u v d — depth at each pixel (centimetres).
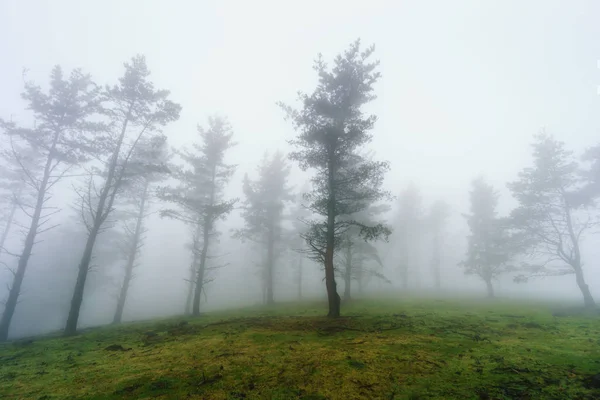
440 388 469
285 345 745
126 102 1606
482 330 901
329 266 1226
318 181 1405
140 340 923
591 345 698
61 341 1026
